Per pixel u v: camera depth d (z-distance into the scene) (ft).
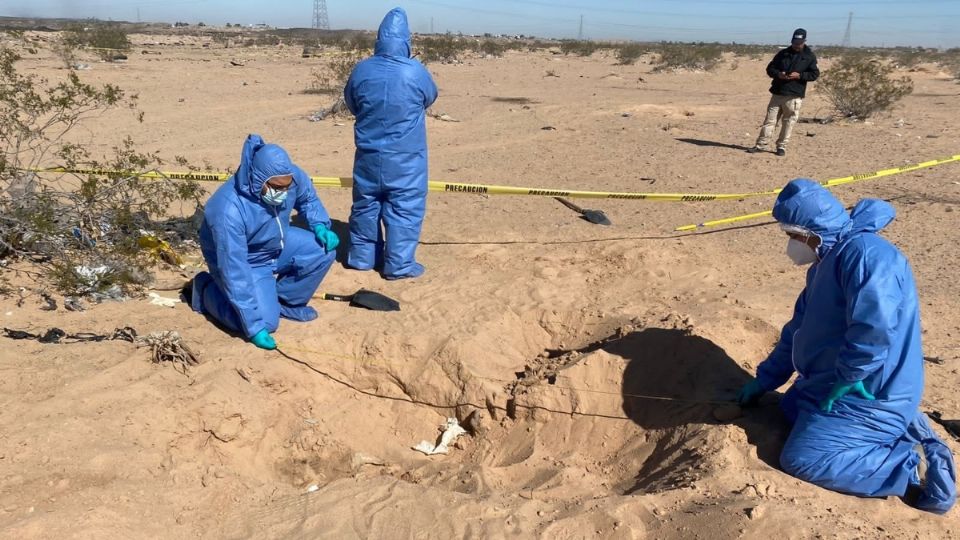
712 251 23.77
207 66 94.53
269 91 67.82
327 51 125.08
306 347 16.74
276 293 17.24
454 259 22.66
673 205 29.30
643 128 49.06
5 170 20.34
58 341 15.55
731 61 127.85
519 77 92.73
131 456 12.39
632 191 31.30
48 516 10.73
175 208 26.27
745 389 14.07
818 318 12.07
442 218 27.12
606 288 20.80
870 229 11.71
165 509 11.55
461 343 17.07
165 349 15.12
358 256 21.21
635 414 15.10
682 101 68.18
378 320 18.10
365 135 19.57
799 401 12.81
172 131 44.62
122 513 11.15
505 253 23.26
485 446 15.69
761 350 16.98
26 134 21.17
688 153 39.81
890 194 30.04
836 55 152.97
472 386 16.34
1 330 15.78
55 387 13.84
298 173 17.37
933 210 27.53
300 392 15.97
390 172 19.70
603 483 13.67
